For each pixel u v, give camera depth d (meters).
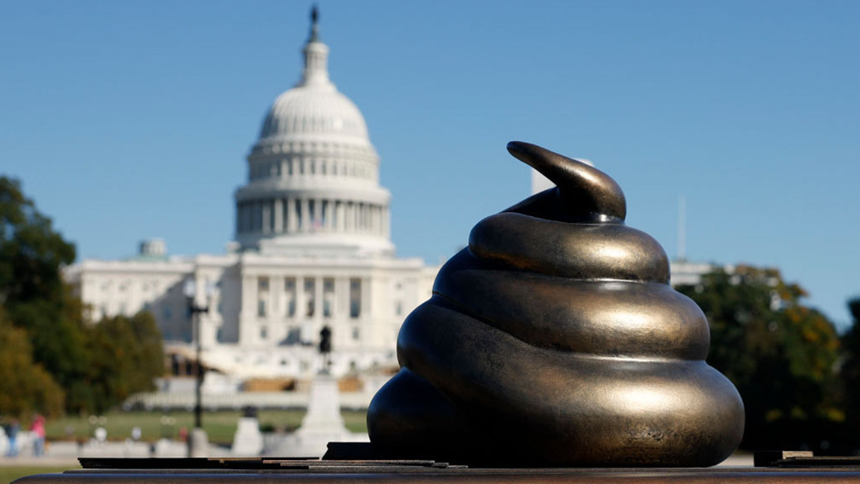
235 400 144.50
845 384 72.94
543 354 9.80
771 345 80.44
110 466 9.62
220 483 8.55
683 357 10.15
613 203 10.63
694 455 9.84
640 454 9.62
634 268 10.27
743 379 79.94
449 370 9.97
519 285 10.10
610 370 9.70
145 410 141.12
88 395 99.56
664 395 9.64
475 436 9.98
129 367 118.31
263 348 192.88
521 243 10.30
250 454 62.97
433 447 10.23
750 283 94.56
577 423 9.52
